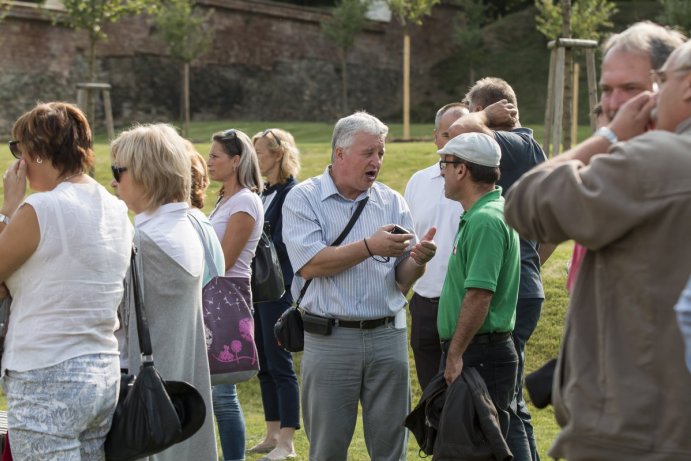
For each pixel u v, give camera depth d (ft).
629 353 10.46
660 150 10.30
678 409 10.13
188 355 17.25
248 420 31.22
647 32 12.26
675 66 10.64
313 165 68.18
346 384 18.93
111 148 17.58
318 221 19.15
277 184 26.99
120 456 15.01
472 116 20.22
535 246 21.48
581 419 10.72
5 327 15.15
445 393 17.92
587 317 11.01
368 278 18.94
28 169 15.25
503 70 165.27
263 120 160.35
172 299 16.89
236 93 157.07
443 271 21.34
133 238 16.71
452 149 18.39
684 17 119.14
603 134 11.39
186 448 17.54
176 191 17.35
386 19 174.40
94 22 92.99
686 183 10.16
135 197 17.30
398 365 19.19
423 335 21.44
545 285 37.24
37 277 14.40
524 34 171.94
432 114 171.01
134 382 15.26
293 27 164.25
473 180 18.39
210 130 126.31
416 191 22.52
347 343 18.84
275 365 25.61
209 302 19.34
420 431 18.38
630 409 10.32
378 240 18.07
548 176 10.86
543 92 156.76
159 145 17.20
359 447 26.99
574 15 93.25
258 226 23.06
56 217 14.42
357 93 171.42
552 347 33.86
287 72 163.53
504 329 18.52
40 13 134.82
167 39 124.77
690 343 9.61
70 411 14.30
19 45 134.10
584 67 146.41
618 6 169.68
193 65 151.84
